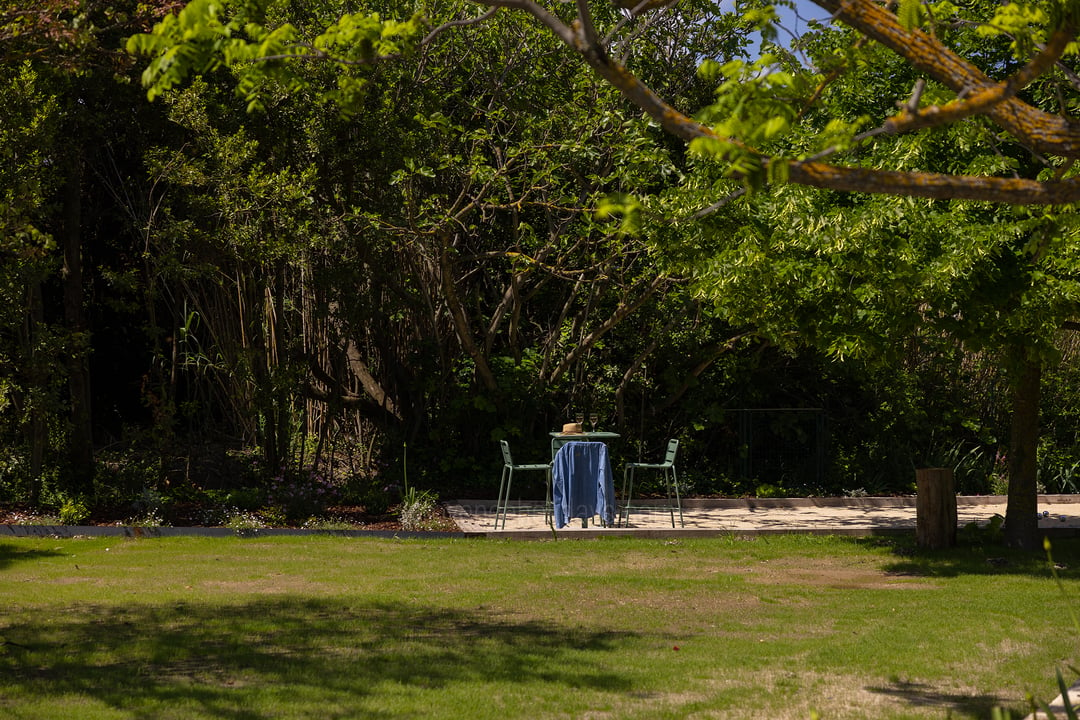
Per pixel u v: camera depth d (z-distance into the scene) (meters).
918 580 9.66
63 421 14.02
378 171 14.27
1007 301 9.15
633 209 3.69
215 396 16.27
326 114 13.88
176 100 13.05
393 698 5.47
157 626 7.29
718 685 5.85
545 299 17.41
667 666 6.29
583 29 3.94
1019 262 9.27
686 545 11.91
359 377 16.70
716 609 8.24
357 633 7.17
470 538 12.38
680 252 10.49
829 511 15.54
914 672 6.14
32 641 6.76
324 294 15.76
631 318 16.97
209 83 13.72
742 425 17.55
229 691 5.54
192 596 8.48
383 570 9.97
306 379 15.98
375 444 16.83
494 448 16.66
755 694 5.66
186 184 13.33
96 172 14.91
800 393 18.02
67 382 15.04
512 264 15.69
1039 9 4.46
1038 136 4.22
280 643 6.82
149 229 13.84
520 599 8.59
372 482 15.44
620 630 7.42
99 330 16.83
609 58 3.97
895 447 17.98
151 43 4.28
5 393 12.76
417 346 16.55
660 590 9.05
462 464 16.27
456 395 16.58
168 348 16.70
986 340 9.31
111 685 5.65
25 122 11.52
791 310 9.85
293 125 14.16
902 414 17.95
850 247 8.73
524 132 14.40
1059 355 9.41
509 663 6.32
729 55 15.40
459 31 14.59
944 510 11.57
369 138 14.11
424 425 16.98
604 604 8.42
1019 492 11.61
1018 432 11.60
